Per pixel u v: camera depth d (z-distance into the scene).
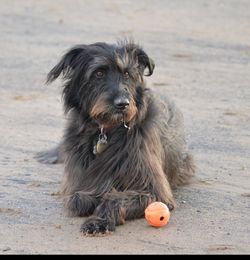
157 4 42.50
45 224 12.11
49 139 17.33
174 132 14.40
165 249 10.95
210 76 24.22
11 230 11.82
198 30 33.31
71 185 13.29
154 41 30.45
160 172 12.98
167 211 11.92
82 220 12.32
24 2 42.66
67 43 29.75
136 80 13.27
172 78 23.89
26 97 21.45
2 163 15.60
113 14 38.25
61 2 42.84
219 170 15.14
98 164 13.05
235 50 28.72
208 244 11.17
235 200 13.30
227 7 41.12
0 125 18.58
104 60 13.03
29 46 29.20
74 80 13.41
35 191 13.83
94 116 12.87
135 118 13.02
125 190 12.78
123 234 11.60
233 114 19.53
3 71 24.91
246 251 10.91
